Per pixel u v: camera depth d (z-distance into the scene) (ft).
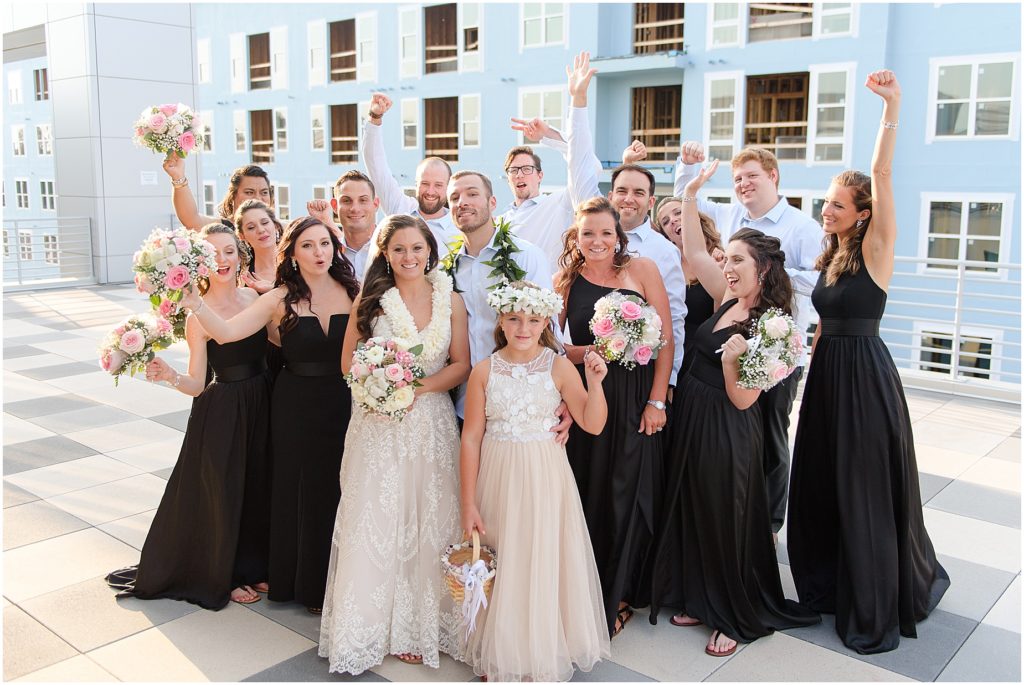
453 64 71.05
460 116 69.87
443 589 9.73
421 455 9.61
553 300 9.11
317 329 10.40
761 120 57.21
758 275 9.98
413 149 74.23
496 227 10.95
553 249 14.39
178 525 10.94
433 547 9.60
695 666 9.50
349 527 9.46
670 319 10.55
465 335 10.11
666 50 60.49
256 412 11.03
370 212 13.74
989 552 12.60
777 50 54.85
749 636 10.00
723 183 58.13
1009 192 49.06
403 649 9.53
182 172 13.75
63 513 13.93
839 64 52.60
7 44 51.08
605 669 9.43
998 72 48.55
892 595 9.89
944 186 51.13
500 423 9.29
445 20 70.74
